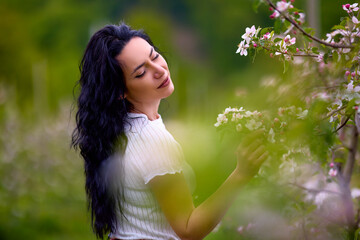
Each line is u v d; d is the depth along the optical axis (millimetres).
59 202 10727
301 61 2848
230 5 46844
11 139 10391
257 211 3383
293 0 2572
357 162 3402
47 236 8477
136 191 2406
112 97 2463
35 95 24938
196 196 3043
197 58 46844
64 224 9117
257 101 2703
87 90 2521
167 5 50312
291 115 2365
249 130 2430
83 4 47969
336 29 2625
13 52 30891
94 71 2494
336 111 2359
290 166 2736
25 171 10195
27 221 8898
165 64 2559
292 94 2602
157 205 2420
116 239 2518
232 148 3033
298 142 2348
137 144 2408
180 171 2389
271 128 2361
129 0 48875
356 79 2402
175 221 2309
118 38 2512
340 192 3145
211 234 3730
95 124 2482
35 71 28109
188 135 3830
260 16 42375
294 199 3301
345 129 3230
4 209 9133
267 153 2273
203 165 3070
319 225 3230
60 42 42156
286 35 2688
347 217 3086
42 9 44969
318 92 2549
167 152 2377
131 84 2490
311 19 7863
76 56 36656
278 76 2746
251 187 3268
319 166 3064
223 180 3033
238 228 3535
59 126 11789
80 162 11656
